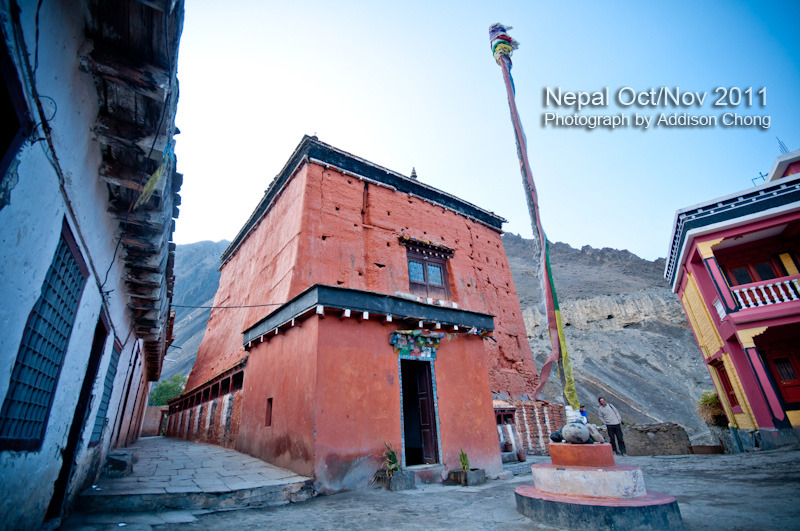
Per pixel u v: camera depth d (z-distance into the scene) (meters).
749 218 13.62
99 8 3.24
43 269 3.29
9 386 2.95
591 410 45.19
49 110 3.00
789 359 14.70
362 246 15.99
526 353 22.22
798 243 14.98
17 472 3.28
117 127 4.13
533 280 112.50
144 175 4.62
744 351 12.98
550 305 6.38
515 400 18.52
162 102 3.99
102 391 6.50
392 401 9.02
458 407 10.09
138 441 18.56
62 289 3.93
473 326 11.14
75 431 5.45
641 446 14.83
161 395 47.75
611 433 13.81
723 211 14.20
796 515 4.42
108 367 6.81
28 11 2.46
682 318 72.31
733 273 15.94
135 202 4.94
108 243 5.31
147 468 8.73
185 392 20.75
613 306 78.81
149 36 3.52
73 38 3.23
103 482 6.91
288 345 9.66
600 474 4.76
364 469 8.09
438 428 9.44
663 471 9.37
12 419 3.12
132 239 5.68
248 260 20.19
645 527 4.12
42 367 3.65
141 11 3.29
